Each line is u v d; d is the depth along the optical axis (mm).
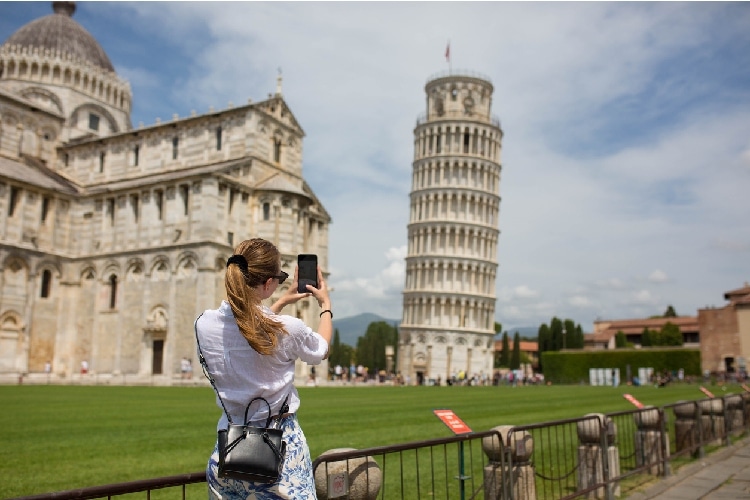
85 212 74625
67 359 71938
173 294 65750
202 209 64750
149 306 67375
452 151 125000
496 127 128250
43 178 74938
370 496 7297
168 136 76750
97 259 71938
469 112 127875
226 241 66438
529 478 11117
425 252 123312
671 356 109562
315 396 46969
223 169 66188
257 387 4809
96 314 71188
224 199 66500
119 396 41562
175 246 66062
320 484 6766
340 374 101375
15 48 83562
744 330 105312
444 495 14438
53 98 84312
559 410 34375
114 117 91125
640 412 16500
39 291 70250
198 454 17625
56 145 83562
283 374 4945
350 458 7141
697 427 19062
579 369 116062
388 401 41281
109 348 69625
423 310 119938
